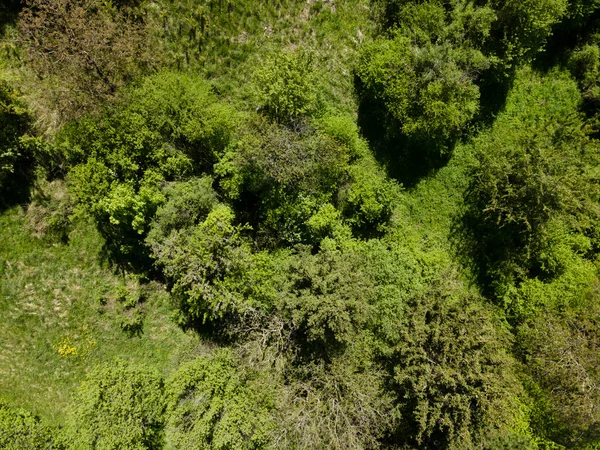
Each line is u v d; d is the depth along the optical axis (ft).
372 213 77.97
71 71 71.92
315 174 74.18
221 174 73.15
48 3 72.43
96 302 80.48
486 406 67.97
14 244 78.84
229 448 69.62
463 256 85.30
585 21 83.05
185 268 70.49
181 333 82.64
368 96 81.61
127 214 71.15
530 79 86.33
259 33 79.25
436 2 74.79
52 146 76.48
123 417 71.00
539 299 80.12
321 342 74.95
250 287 72.54
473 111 80.23
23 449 75.36
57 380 81.15
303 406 71.31
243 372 72.54
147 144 69.67
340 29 80.69
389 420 73.20
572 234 83.35
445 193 85.51
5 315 79.71
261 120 72.28
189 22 77.15
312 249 79.97
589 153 84.07
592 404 74.08
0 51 75.61
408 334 71.00
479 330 69.97
